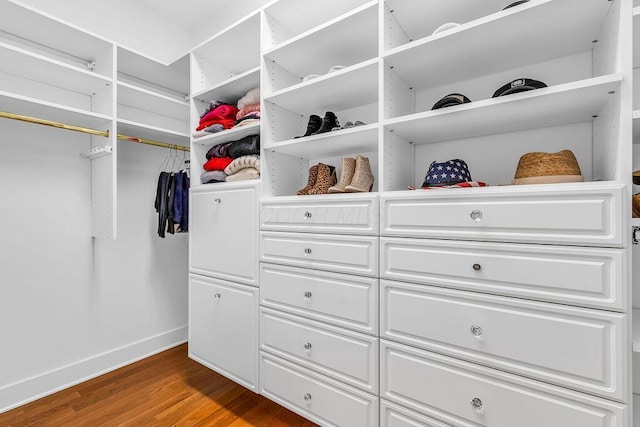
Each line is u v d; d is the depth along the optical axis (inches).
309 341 53.7
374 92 58.4
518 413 36.1
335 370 50.8
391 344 45.2
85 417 62.4
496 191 37.2
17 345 67.6
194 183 75.2
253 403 67.0
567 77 45.4
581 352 32.8
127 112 84.8
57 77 66.5
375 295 46.6
